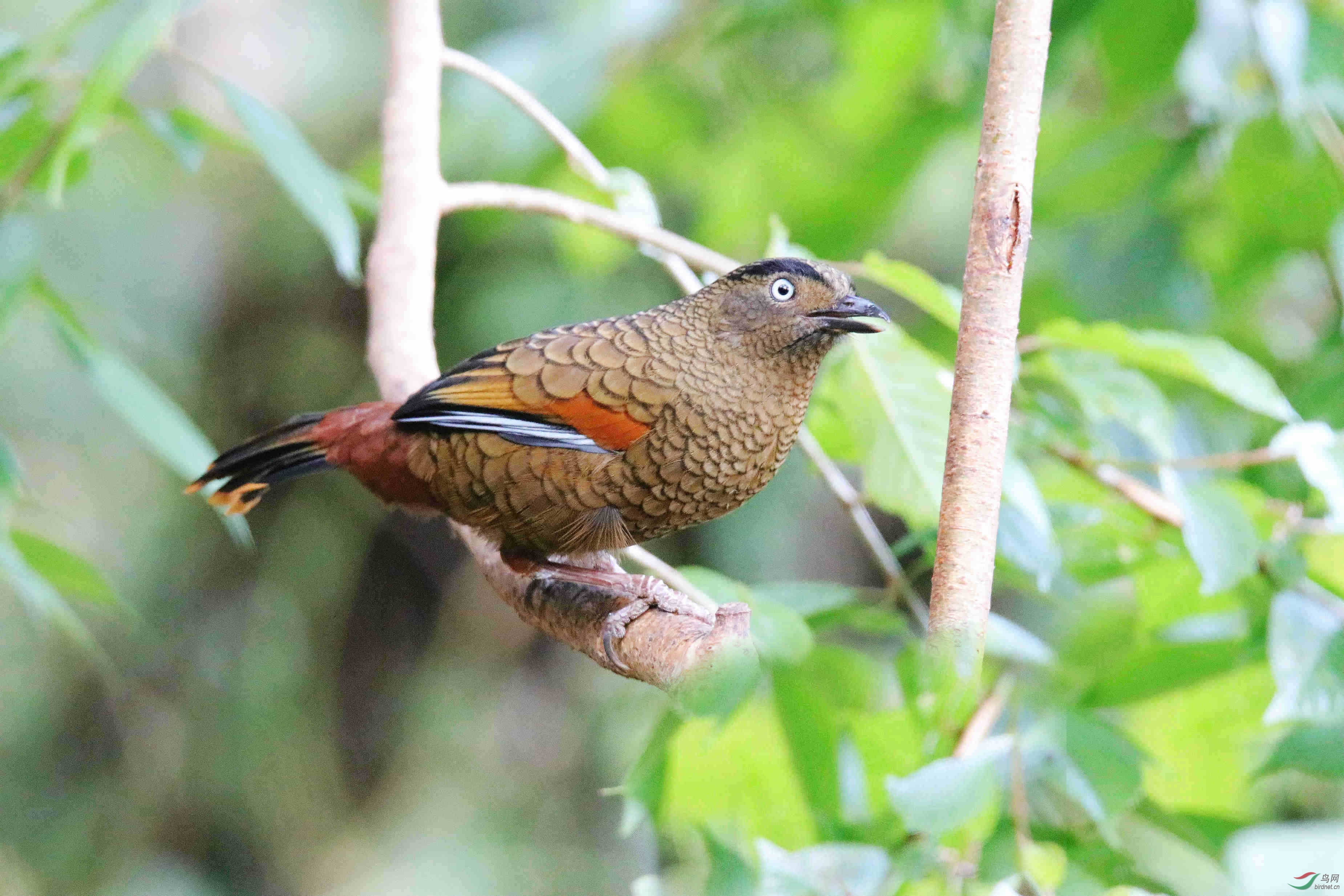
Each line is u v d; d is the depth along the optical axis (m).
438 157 9.44
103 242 17.98
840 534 20.19
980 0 12.22
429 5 9.62
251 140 9.09
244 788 20.31
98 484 19.03
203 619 20.66
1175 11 11.20
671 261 9.66
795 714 7.72
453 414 8.30
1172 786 8.99
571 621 7.94
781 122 14.32
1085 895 6.89
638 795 7.74
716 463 8.39
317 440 8.84
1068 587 8.88
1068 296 12.01
